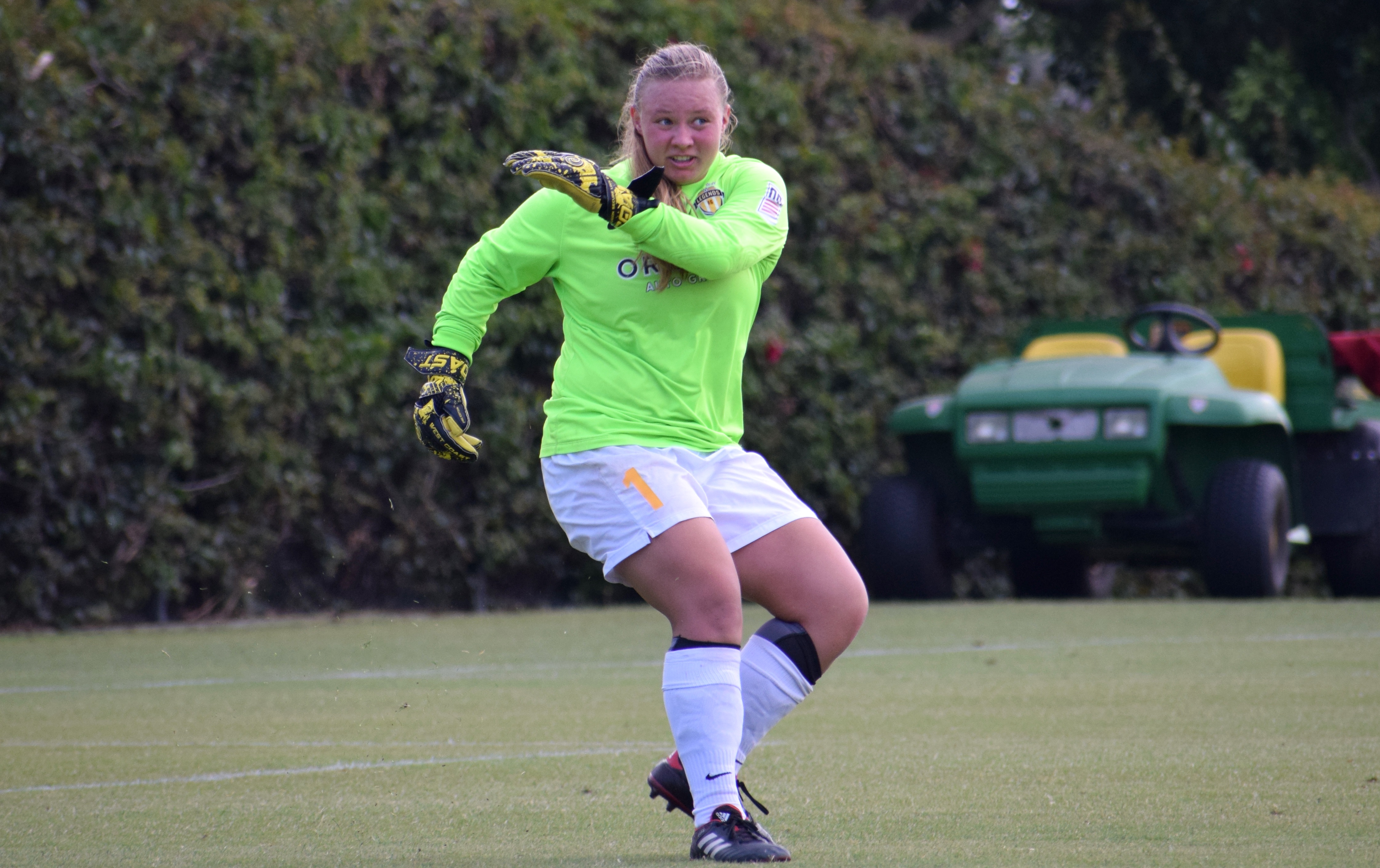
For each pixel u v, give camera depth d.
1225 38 83.25
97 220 32.53
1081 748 15.70
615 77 41.69
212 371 33.88
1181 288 52.72
